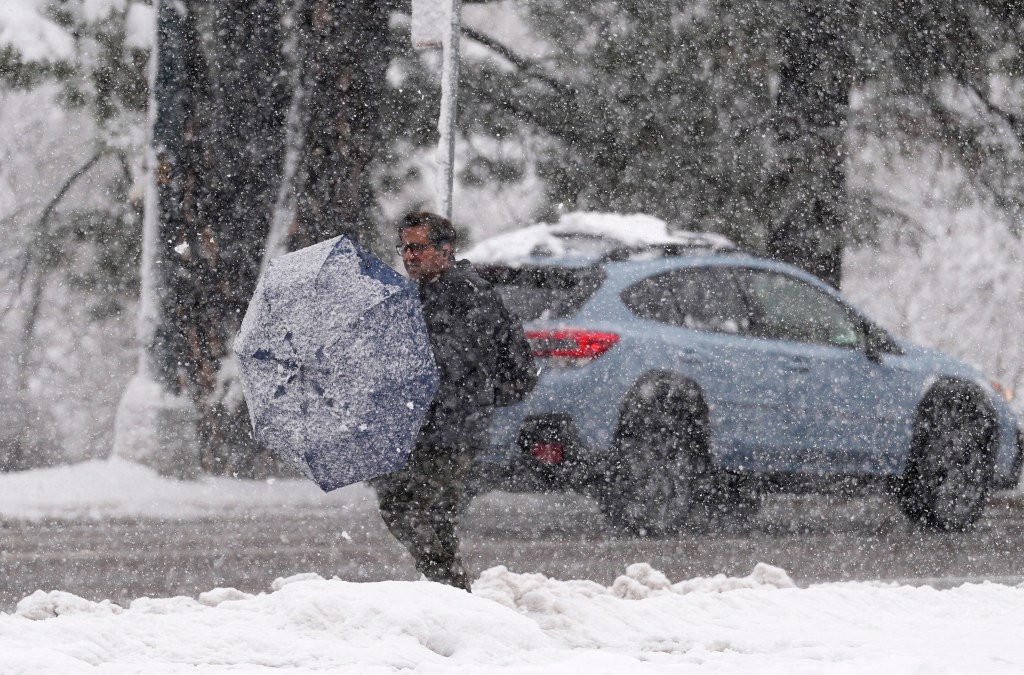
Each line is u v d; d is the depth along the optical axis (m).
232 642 17.08
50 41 61.22
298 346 19.81
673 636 20.83
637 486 36.66
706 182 61.78
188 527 37.97
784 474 39.09
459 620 17.86
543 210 64.50
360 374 19.88
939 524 41.97
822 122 61.59
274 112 51.38
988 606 24.88
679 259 38.50
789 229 61.56
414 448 21.88
